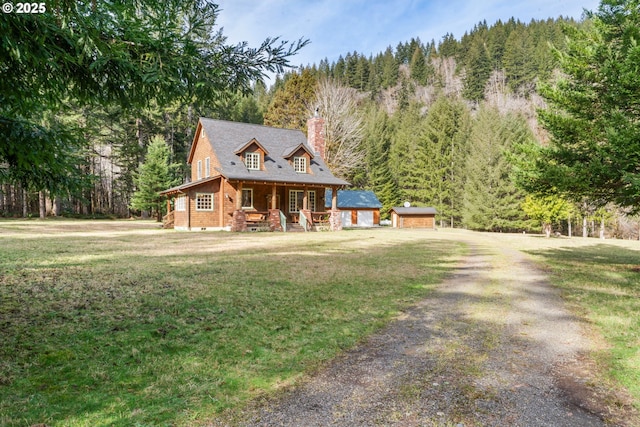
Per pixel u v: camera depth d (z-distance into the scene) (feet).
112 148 125.90
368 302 20.77
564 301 21.67
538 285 26.35
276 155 87.71
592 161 32.96
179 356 12.87
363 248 49.21
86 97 14.25
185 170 132.16
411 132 159.22
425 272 30.94
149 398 9.95
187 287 22.90
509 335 15.67
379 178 148.46
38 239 50.85
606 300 21.93
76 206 133.49
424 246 53.88
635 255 45.83
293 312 18.48
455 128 143.02
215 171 80.74
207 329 15.71
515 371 12.11
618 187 34.24
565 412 9.59
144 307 18.45
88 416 8.95
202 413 9.29
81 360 12.23
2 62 10.89
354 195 124.98
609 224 105.91
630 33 32.91
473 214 117.50
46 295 20.11
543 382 11.34
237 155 80.59
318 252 43.06
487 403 9.98
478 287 25.49
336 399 10.14
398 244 56.24
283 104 146.30
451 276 29.66
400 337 15.37
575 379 11.56
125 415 9.04
